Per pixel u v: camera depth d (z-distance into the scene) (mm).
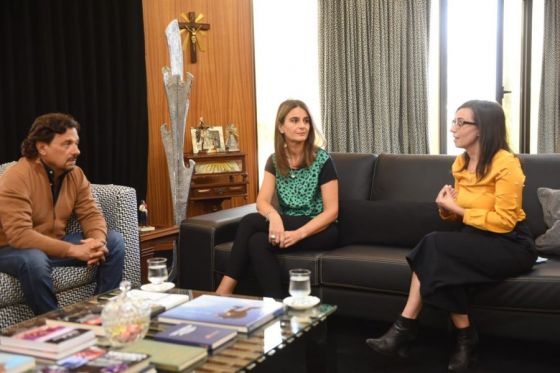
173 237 3393
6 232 2482
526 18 5738
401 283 2525
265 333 1738
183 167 3961
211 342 1603
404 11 5359
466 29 5656
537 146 5844
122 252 2734
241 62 4895
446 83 5727
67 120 2602
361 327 2914
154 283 2162
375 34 5293
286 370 2463
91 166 3977
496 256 2289
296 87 5285
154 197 4566
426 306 2395
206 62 4715
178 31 3908
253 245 2689
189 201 4547
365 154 3227
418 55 5449
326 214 2824
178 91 3877
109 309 1613
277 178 2994
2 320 2377
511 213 2350
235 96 4887
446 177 2959
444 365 2432
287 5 5148
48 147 2562
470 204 2463
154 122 4512
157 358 1501
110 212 2916
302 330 1771
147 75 4434
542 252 2633
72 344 1573
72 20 3787
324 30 5188
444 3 5605
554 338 2299
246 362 1540
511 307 2334
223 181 4496
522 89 5828
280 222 2732
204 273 2957
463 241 2311
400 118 5531
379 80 5340
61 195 2684
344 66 5277
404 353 2346
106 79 3967
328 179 2895
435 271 2270
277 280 2627
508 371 2361
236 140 4633
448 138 5805
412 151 5551
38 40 3652
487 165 2406
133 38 4074
